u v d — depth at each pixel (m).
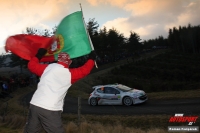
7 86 24.38
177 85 28.67
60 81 2.96
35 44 3.79
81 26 4.19
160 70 46.69
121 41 71.19
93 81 39.28
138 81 37.53
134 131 8.05
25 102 20.55
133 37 74.50
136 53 75.44
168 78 39.34
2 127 9.49
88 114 13.62
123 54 79.06
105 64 63.38
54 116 2.88
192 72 43.06
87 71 3.14
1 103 20.62
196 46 96.81
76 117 12.92
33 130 2.92
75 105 17.64
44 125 2.88
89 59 3.29
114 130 8.08
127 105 14.93
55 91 2.91
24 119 10.38
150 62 60.62
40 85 2.96
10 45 3.71
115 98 15.48
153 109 12.76
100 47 60.06
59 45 4.07
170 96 15.60
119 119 11.37
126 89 15.86
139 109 13.30
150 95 17.17
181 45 104.50
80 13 4.21
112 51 64.19
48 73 2.99
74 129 8.27
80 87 32.59
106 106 15.84
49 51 3.99
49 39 3.89
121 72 45.50
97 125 8.67
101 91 16.34
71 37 4.14
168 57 75.62
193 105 12.45
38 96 2.90
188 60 67.00
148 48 115.88
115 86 16.08
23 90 29.64
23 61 45.19
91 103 16.70
